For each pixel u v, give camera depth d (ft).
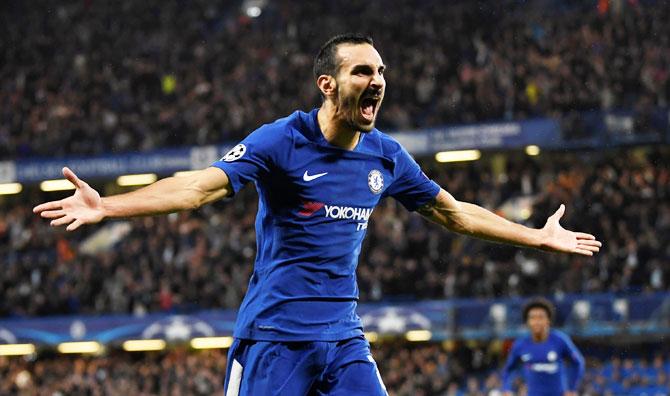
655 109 218.38
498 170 252.42
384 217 225.76
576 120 224.12
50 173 269.85
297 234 40.34
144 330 223.51
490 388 185.57
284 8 307.58
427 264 209.26
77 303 233.96
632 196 207.41
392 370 199.21
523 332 195.11
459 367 203.62
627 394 187.01
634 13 248.52
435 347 214.28
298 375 40.09
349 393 40.60
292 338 40.01
